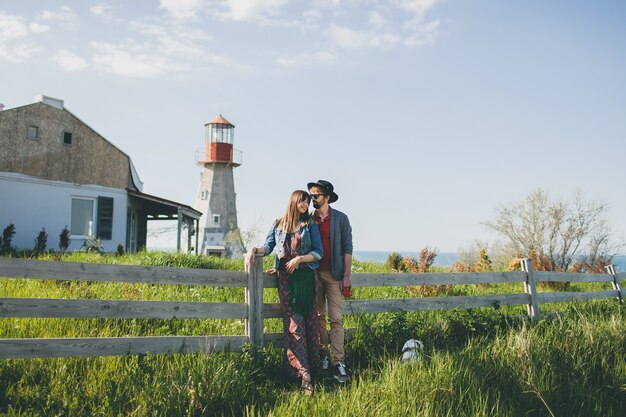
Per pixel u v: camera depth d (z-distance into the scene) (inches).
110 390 182.5
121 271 212.4
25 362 200.4
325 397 191.6
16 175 814.5
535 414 193.5
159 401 179.3
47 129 861.8
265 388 204.1
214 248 1521.9
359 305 274.7
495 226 990.4
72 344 198.2
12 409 164.7
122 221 971.9
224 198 1836.9
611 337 274.8
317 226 233.0
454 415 179.2
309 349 232.2
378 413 172.4
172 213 1155.9
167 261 502.9
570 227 944.9
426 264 540.4
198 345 224.7
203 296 359.3
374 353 258.7
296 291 225.1
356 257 738.2
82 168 914.1
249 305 239.5
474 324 292.8
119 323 265.0
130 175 1070.4
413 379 198.7
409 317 303.1
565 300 371.2
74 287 338.6
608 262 754.2
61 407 175.0
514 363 228.2
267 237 246.7
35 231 834.2
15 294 307.6
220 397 187.9
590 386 219.5
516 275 338.3
